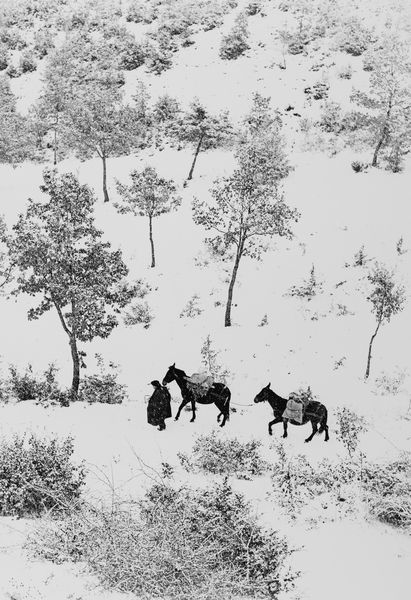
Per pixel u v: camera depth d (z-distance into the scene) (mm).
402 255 35750
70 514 8125
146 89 65188
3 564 6324
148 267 39969
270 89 61281
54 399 18969
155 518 7453
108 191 51750
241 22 68938
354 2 72438
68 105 59969
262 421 18719
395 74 54406
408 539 9406
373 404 22531
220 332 31297
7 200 51219
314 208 43438
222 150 55469
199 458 12836
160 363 28641
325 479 11992
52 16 82562
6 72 74812
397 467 12430
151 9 78000
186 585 6379
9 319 35312
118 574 6301
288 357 27953
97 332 21031
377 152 48656
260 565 7195
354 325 30156
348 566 8094
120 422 16516
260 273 37250
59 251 20031
